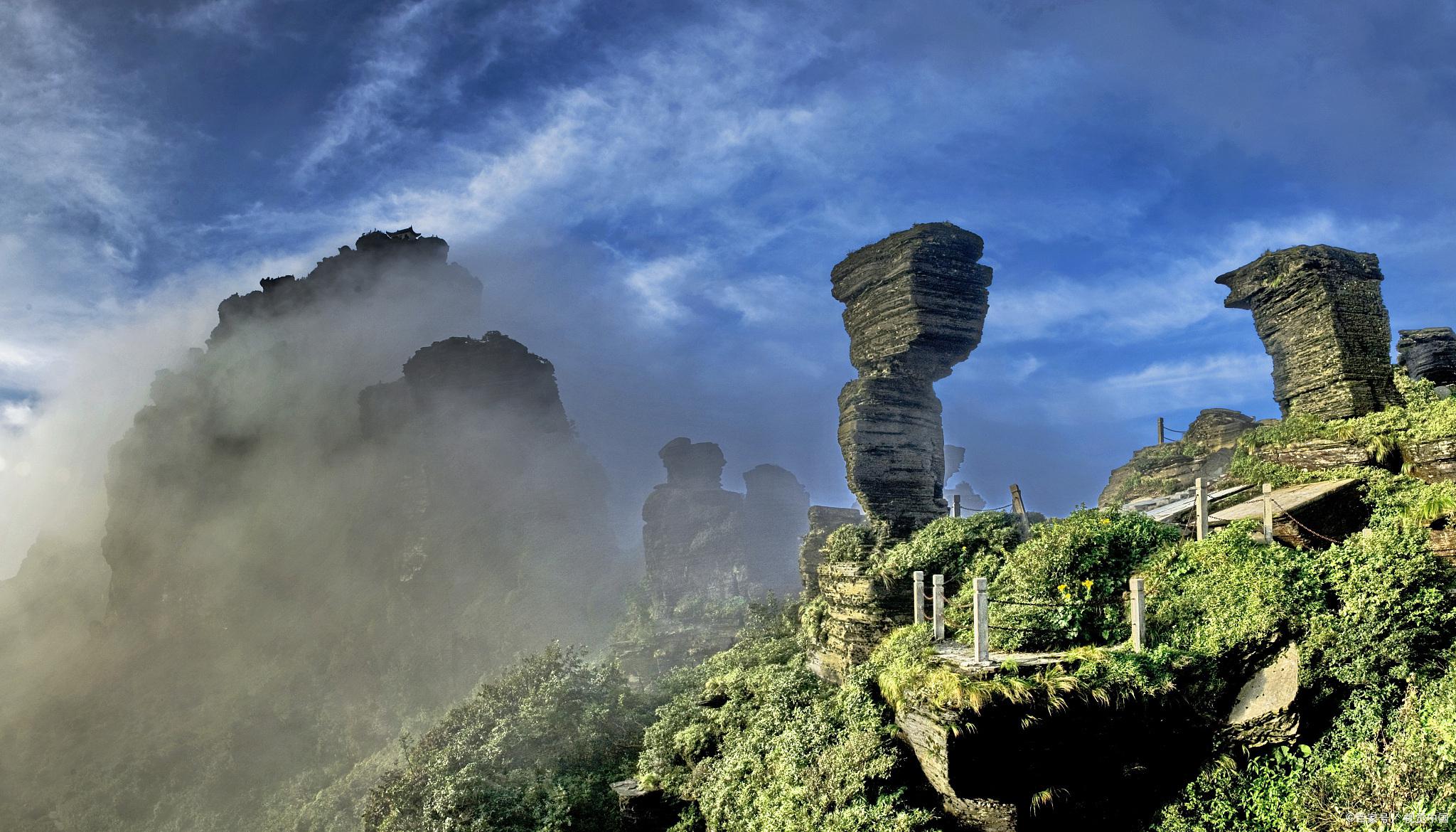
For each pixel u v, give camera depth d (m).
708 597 66.94
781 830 17.19
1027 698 14.81
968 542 23.83
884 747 16.91
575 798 24.72
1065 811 14.87
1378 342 27.59
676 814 21.94
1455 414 21.97
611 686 32.00
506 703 31.53
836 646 24.05
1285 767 14.77
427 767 27.95
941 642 18.70
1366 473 22.27
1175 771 15.32
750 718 22.58
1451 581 16.16
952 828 15.18
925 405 30.44
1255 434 27.44
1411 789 13.20
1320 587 16.73
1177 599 17.58
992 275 30.80
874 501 28.92
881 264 31.11
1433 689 14.95
